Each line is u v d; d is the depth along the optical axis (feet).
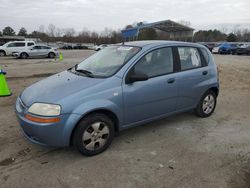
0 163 10.94
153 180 9.87
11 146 12.48
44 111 10.39
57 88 11.44
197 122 16.19
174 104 14.56
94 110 11.06
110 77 11.85
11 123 15.46
